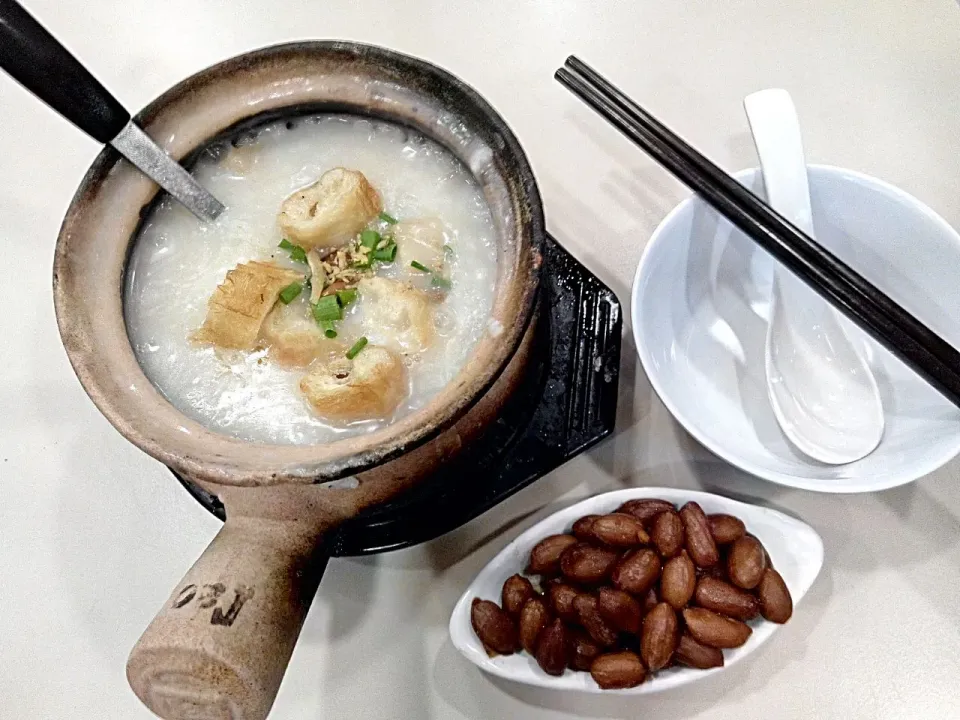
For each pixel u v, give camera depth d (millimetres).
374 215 280
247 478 204
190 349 269
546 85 361
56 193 371
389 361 251
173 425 227
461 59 370
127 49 390
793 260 247
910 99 341
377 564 302
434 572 300
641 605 268
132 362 242
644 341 263
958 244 253
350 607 299
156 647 202
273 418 260
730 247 285
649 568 266
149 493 320
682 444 305
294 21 388
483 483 283
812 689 277
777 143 268
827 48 354
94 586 310
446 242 277
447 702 287
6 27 216
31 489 323
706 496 281
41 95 230
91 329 239
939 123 336
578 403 287
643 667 262
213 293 274
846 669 277
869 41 353
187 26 392
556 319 297
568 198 340
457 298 271
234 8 393
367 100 264
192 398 263
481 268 271
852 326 276
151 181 263
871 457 261
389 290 263
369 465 203
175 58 386
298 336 261
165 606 212
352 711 289
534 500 304
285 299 265
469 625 279
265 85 265
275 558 220
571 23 371
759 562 266
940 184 326
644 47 363
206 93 262
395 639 295
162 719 227
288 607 218
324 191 271
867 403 269
